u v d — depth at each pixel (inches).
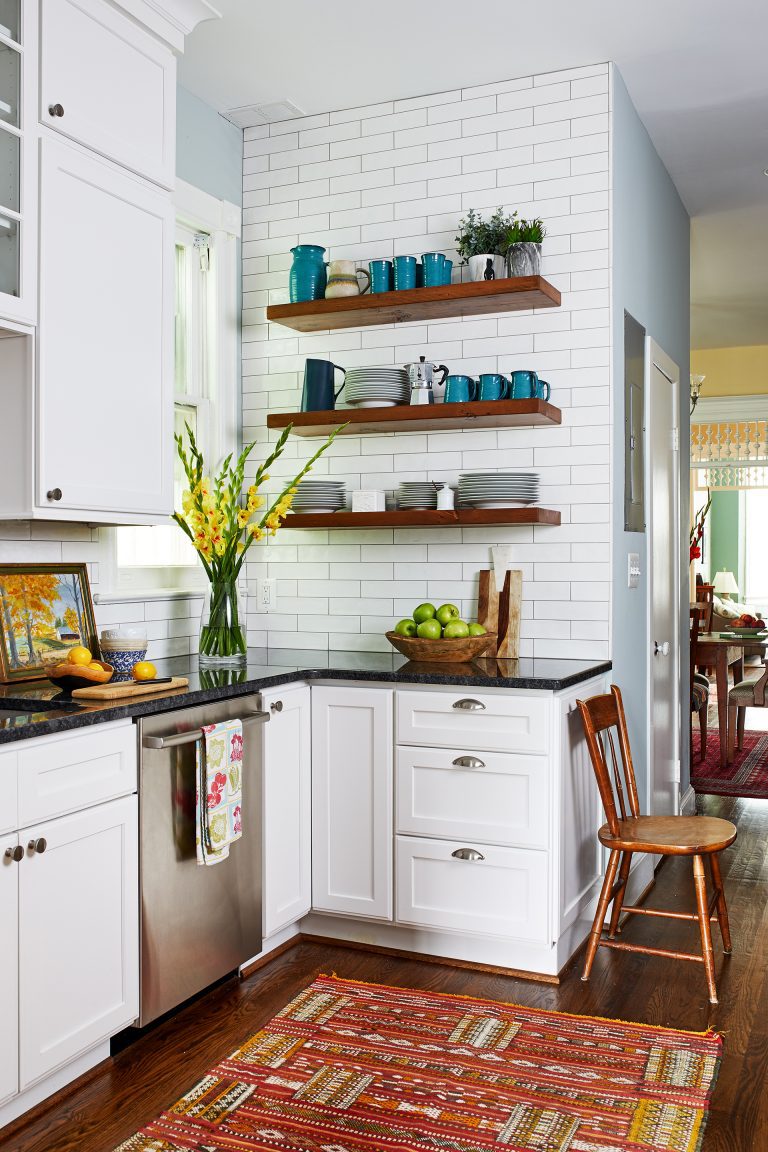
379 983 120.1
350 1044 103.6
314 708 132.0
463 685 122.3
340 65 141.5
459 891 123.7
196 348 155.2
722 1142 86.3
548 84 143.3
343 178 156.7
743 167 182.5
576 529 141.1
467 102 148.5
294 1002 114.0
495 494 137.5
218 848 107.7
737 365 351.9
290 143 160.6
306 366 150.8
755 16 127.6
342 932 133.7
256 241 162.9
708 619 284.8
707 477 376.5
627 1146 85.7
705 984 120.2
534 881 119.5
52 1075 92.4
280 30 131.3
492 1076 97.2
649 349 165.6
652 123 161.9
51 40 100.9
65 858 90.9
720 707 249.9
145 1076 97.3
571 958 127.6
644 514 162.7
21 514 101.1
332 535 158.1
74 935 92.1
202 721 109.3
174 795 105.0
